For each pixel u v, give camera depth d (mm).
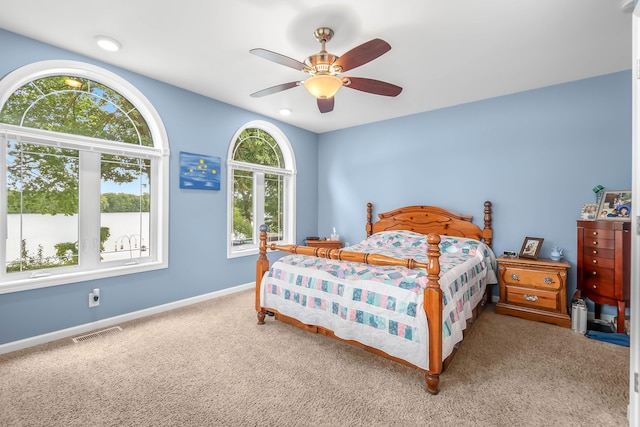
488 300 3449
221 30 2205
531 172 3277
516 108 3348
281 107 3848
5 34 2209
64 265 2582
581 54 2510
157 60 2654
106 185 2824
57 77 2564
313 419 1558
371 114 4098
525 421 1543
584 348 2334
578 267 2797
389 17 2020
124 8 1964
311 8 1946
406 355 1848
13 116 2338
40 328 2398
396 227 4133
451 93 3350
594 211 2859
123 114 2955
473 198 3629
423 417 1572
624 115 2828
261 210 4344
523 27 2125
